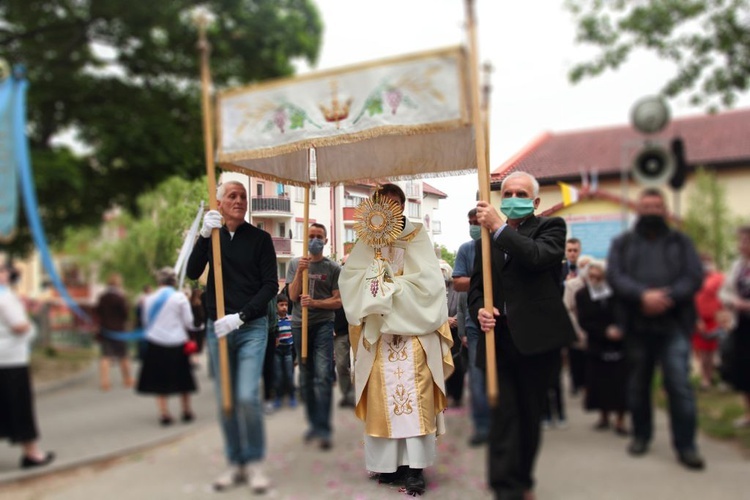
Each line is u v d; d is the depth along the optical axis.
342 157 2.29
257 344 2.40
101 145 10.74
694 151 13.77
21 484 4.63
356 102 1.66
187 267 2.51
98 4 10.93
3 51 11.27
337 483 3.53
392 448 1.97
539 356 2.31
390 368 2.01
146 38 11.38
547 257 2.04
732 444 4.70
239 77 12.02
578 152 11.58
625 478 3.95
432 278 2.03
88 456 5.26
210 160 1.96
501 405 2.46
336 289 2.22
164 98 11.61
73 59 11.73
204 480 4.34
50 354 13.27
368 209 2.04
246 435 3.97
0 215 8.88
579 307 5.04
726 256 10.87
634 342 4.36
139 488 4.30
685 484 3.82
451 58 1.57
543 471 4.10
